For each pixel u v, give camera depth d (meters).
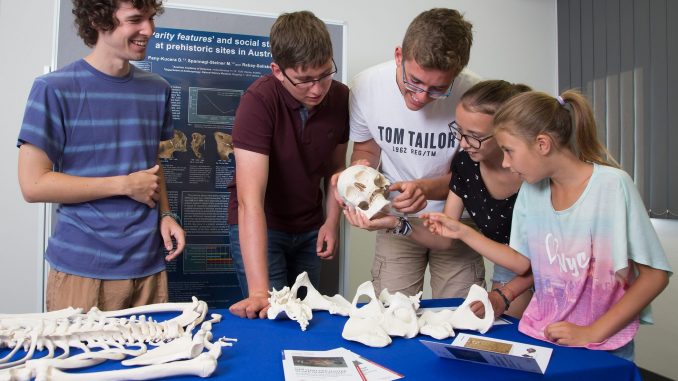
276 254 1.98
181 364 0.98
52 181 1.51
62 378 0.92
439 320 1.37
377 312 1.32
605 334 1.22
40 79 1.56
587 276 1.33
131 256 1.66
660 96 2.90
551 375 1.05
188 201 2.59
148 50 2.54
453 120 1.87
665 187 2.87
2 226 2.89
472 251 2.11
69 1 2.41
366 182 1.59
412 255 2.14
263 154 1.69
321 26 1.58
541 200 1.43
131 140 1.69
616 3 3.22
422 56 1.44
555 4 3.84
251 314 1.38
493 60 3.72
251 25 2.67
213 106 2.62
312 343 1.19
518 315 1.84
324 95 1.71
